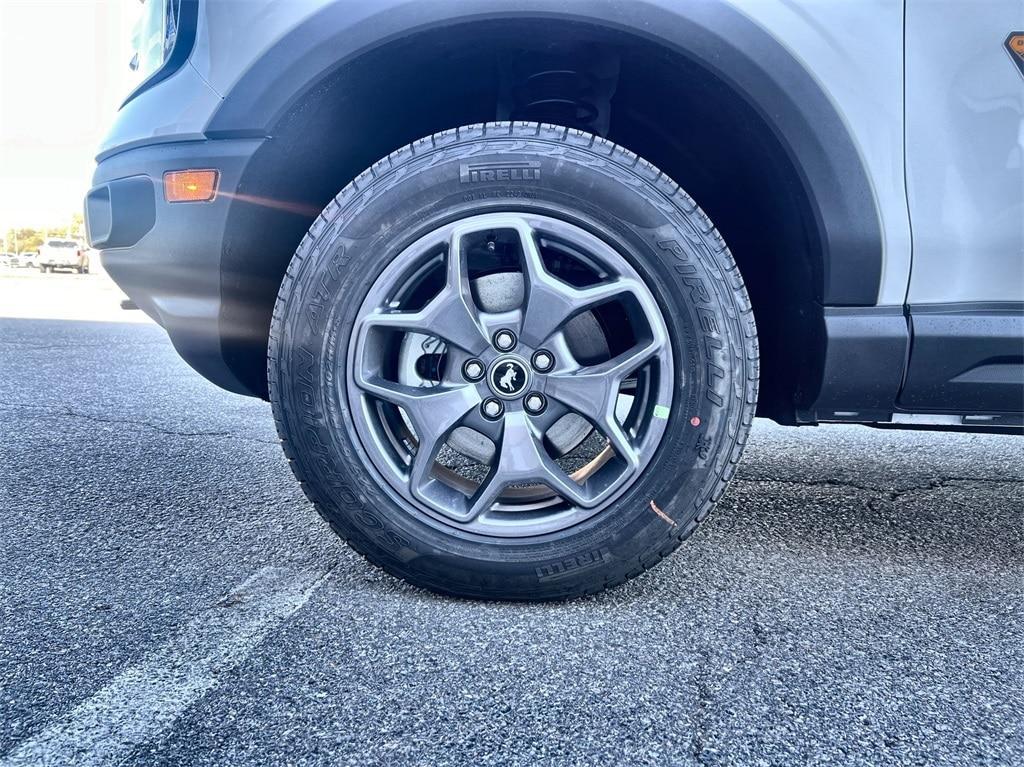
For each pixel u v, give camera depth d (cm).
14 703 120
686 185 192
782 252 168
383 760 107
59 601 158
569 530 154
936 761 109
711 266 150
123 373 504
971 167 152
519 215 151
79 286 2155
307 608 155
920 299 155
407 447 166
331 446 154
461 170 150
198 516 216
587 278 164
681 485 152
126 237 165
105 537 197
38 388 438
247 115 157
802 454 320
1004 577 181
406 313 153
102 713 117
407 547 156
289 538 198
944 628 152
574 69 164
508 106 169
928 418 164
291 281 155
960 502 248
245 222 163
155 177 161
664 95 171
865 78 151
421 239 152
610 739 112
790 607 161
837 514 232
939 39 150
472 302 153
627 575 158
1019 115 151
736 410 152
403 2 150
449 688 125
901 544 205
